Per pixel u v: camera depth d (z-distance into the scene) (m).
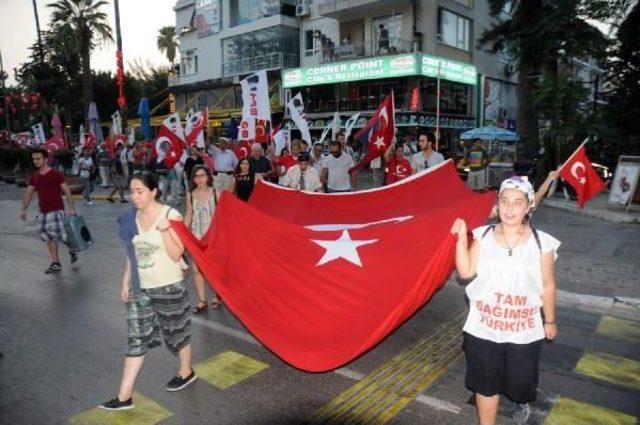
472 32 34.00
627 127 20.59
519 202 3.08
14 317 6.37
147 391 4.49
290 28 36.53
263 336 4.36
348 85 33.16
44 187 8.27
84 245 8.29
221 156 11.74
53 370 4.90
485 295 3.19
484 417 3.36
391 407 4.21
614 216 12.79
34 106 42.72
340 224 6.91
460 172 19.52
